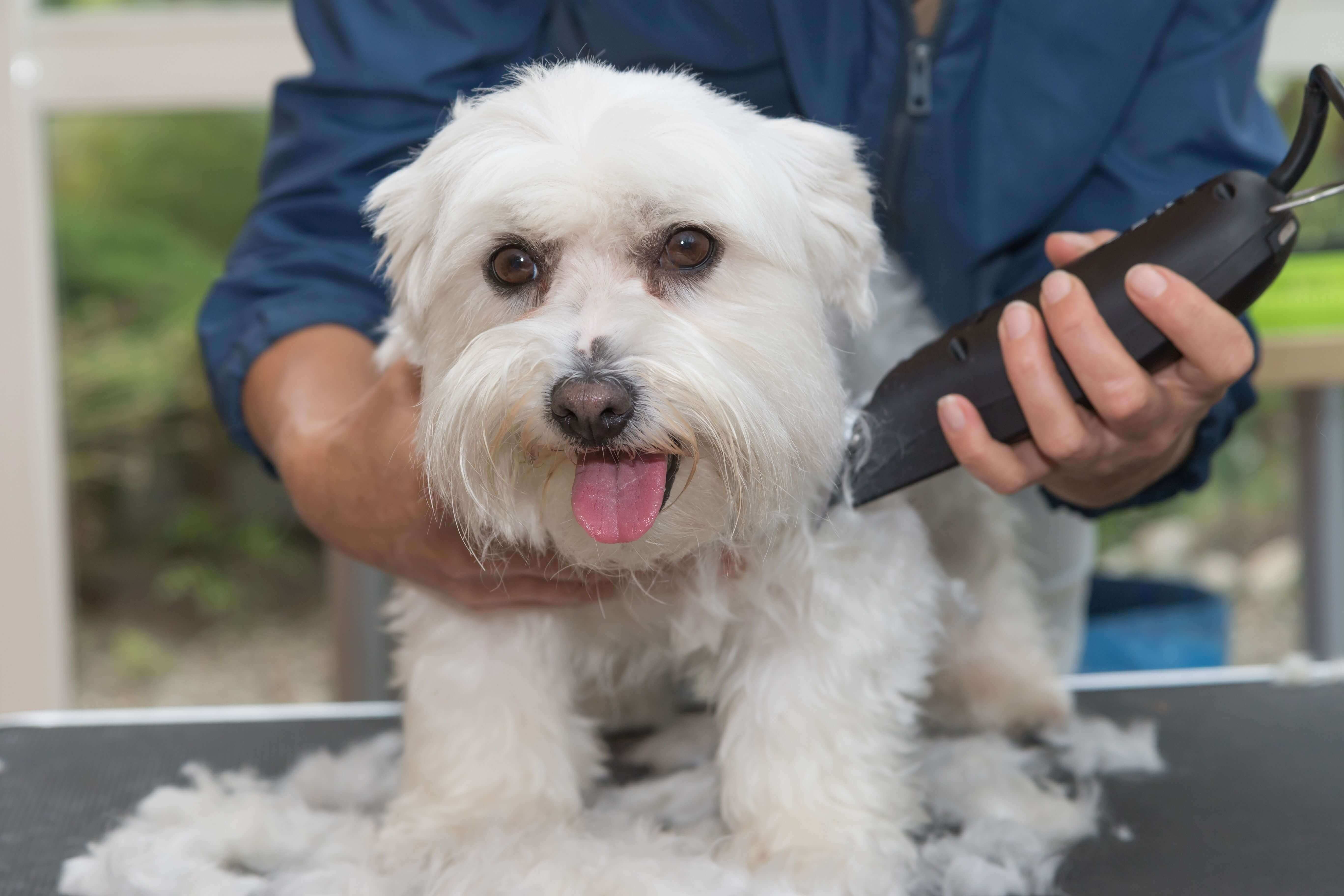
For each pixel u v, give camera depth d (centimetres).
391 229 114
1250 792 118
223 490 445
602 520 99
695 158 99
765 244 102
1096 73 139
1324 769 123
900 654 116
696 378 96
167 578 434
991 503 150
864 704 114
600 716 144
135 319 426
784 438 101
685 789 123
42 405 269
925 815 117
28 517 268
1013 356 103
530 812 114
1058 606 204
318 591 444
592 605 119
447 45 148
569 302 101
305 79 150
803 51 141
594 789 126
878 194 143
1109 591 271
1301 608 255
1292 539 387
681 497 103
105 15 260
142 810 115
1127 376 100
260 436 136
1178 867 104
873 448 110
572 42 151
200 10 260
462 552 111
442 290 107
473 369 99
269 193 150
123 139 409
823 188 111
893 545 116
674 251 102
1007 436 107
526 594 113
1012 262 154
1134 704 144
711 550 113
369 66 147
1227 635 248
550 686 120
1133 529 385
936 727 146
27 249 263
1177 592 266
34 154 263
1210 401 109
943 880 104
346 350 134
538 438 98
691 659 128
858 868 103
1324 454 245
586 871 99
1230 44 143
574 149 99
